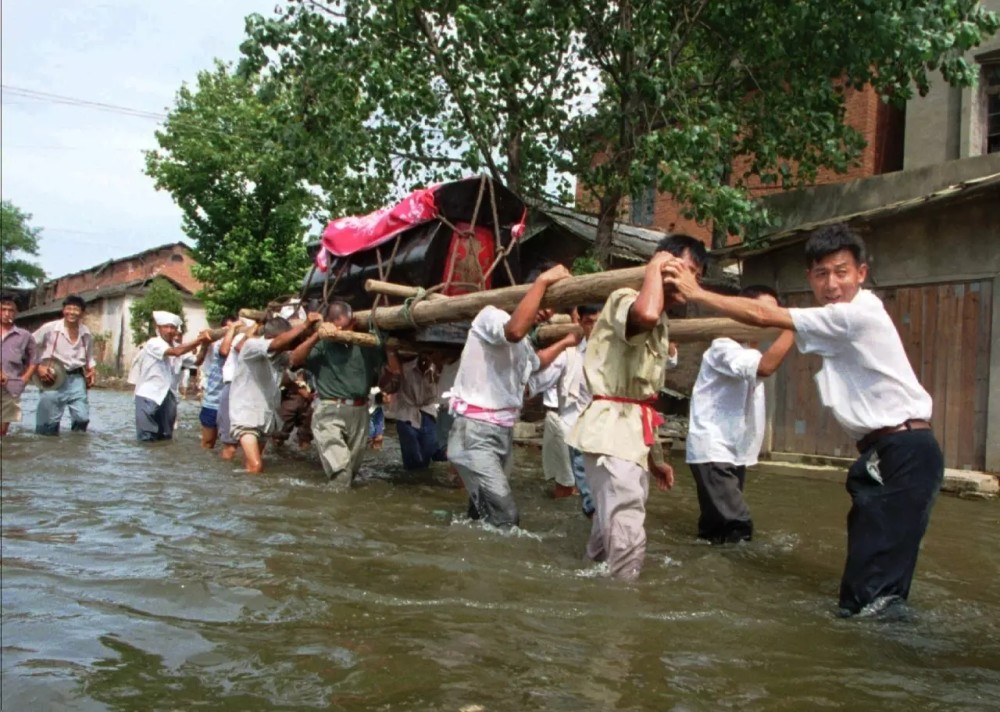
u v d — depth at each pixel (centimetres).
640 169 1028
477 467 509
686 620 332
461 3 1074
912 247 930
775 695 257
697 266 404
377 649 286
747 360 487
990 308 865
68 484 623
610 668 275
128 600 333
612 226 1204
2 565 380
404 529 497
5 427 929
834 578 424
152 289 3122
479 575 389
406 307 625
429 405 798
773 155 1083
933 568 458
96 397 2202
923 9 951
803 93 1053
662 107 1081
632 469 400
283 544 438
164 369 960
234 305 2286
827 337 354
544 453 676
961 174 988
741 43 1096
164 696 244
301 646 287
